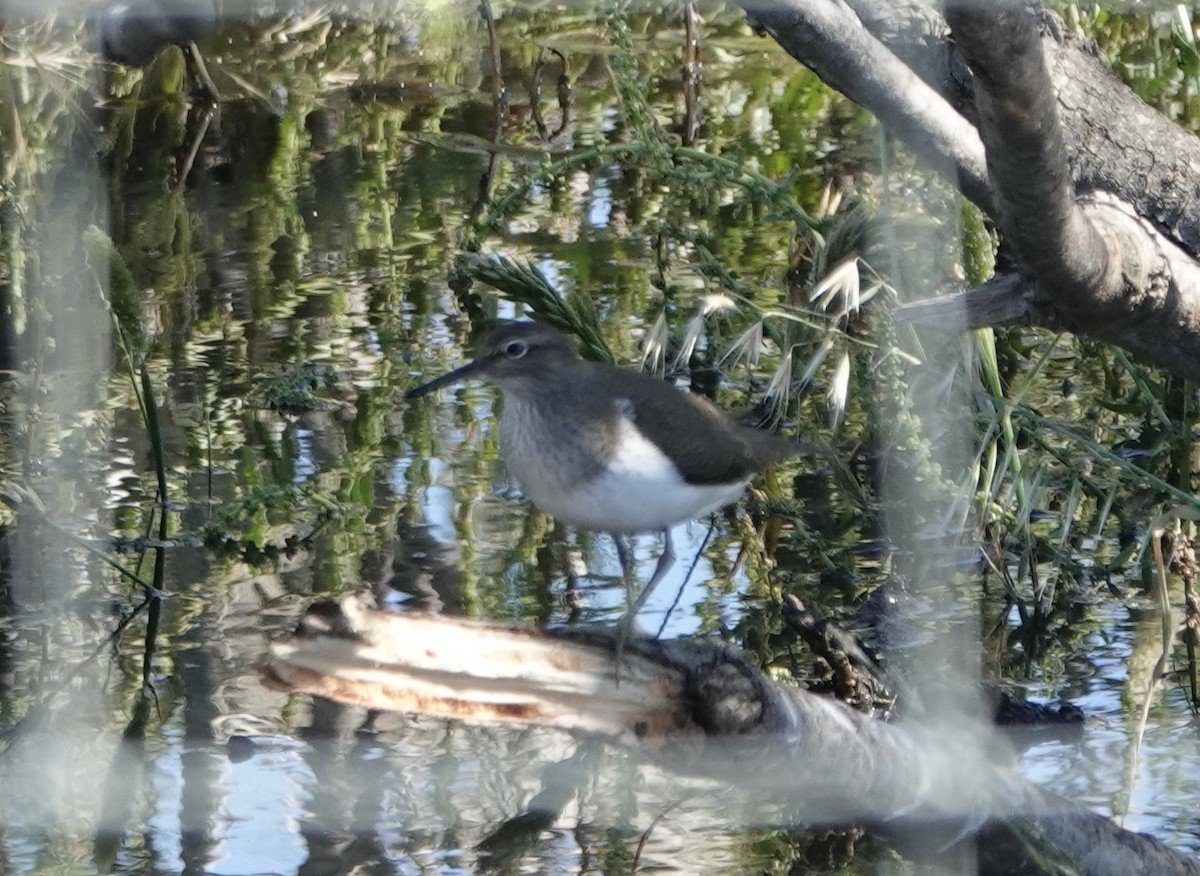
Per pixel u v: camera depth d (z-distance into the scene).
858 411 13.09
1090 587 10.95
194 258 16.03
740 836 8.18
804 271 15.05
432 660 7.91
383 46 21.53
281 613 10.46
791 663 9.91
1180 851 7.97
